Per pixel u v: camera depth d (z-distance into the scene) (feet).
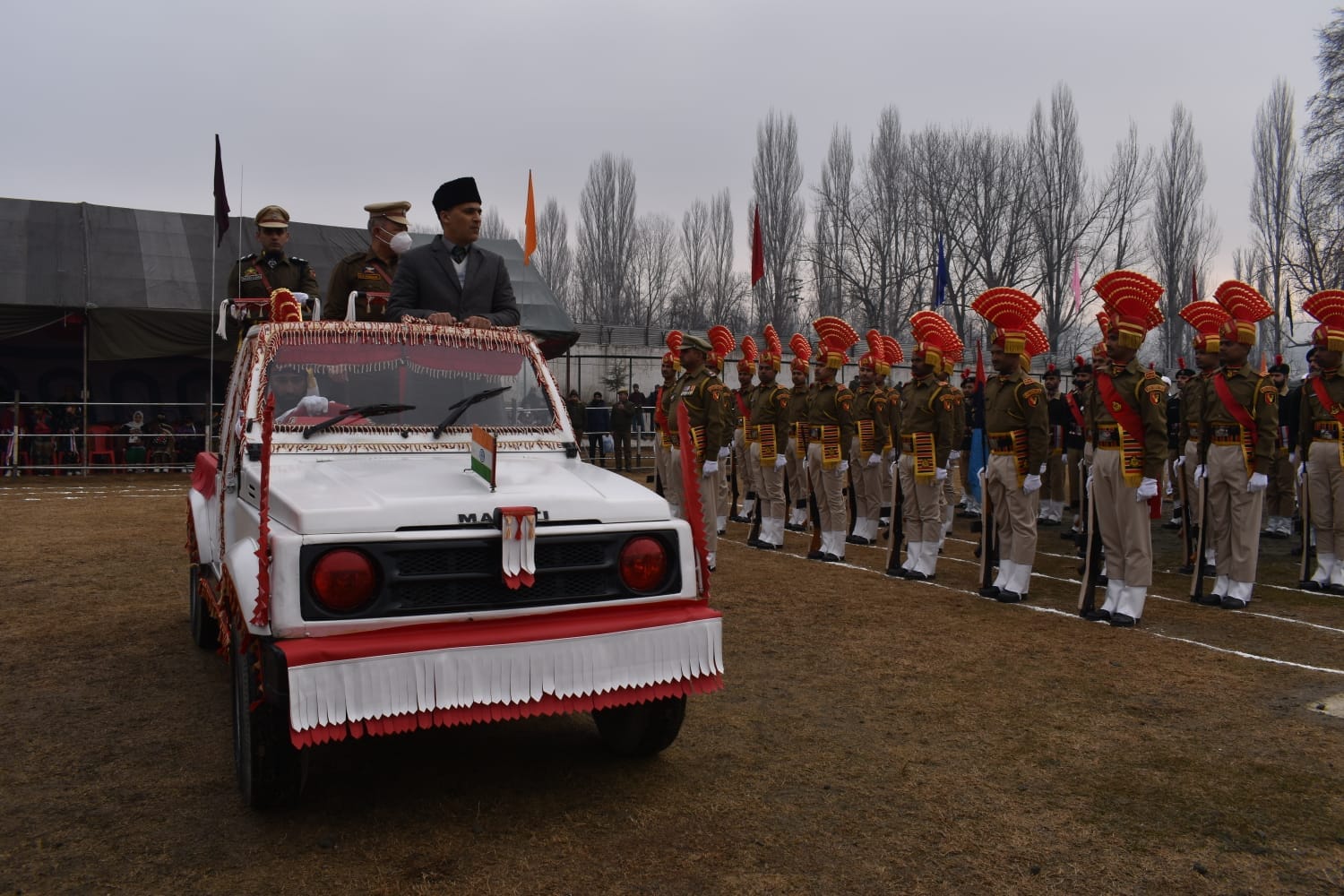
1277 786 13.74
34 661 19.44
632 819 12.46
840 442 33.86
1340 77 86.53
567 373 88.94
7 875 10.80
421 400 15.74
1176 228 120.37
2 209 62.54
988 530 27.25
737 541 39.27
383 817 12.42
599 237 152.46
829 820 12.53
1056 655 20.65
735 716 16.61
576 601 12.15
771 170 119.65
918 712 16.85
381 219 21.13
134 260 63.05
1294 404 36.86
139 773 13.79
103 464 63.31
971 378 48.14
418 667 10.98
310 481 12.63
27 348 64.90
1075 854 11.68
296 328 15.69
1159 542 39.52
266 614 10.78
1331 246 91.91
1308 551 29.48
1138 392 23.22
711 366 38.63
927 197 114.83
